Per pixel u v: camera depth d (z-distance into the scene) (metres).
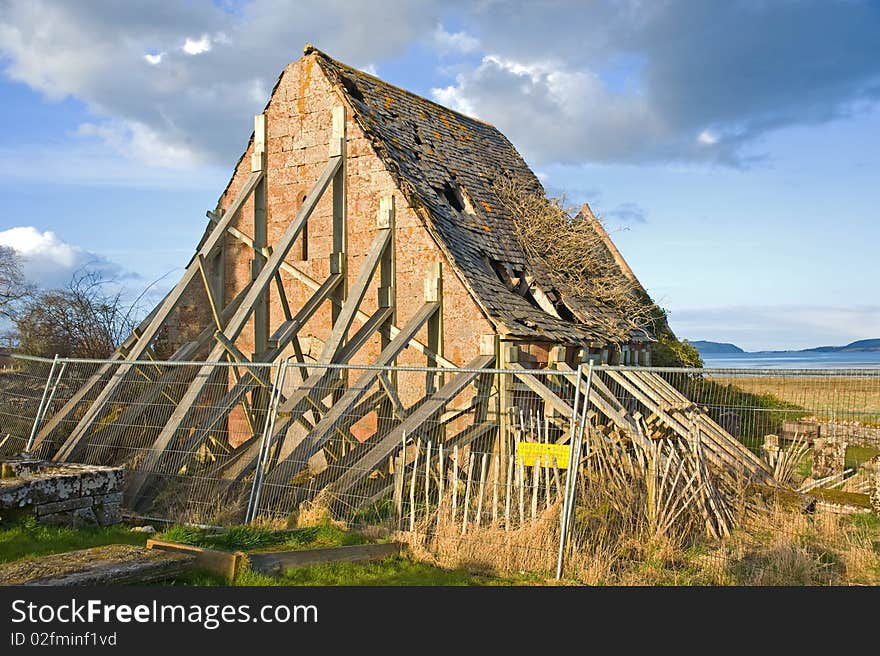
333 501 11.46
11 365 17.55
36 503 9.70
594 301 19.50
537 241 19.27
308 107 17.12
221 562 7.86
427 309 14.75
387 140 16.94
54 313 24.91
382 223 15.59
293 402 12.88
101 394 13.55
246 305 14.53
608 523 10.08
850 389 9.37
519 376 13.98
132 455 13.06
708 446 13.48
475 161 20.20
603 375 16.70
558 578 8.44
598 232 23.89
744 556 9.80
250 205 17.88
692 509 10.65
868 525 11.21
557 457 9.05
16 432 13.93
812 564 9.01
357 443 13.45
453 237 15.84
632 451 12.81
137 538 9.84
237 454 13.95
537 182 22.14
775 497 12.09
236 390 13.93
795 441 15.30
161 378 15.11
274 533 9.49
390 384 13.48
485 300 14.57
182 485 12.16
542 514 9.41
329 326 16.34
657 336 24.22
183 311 18.64
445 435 14.40
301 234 16.98
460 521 10.18
